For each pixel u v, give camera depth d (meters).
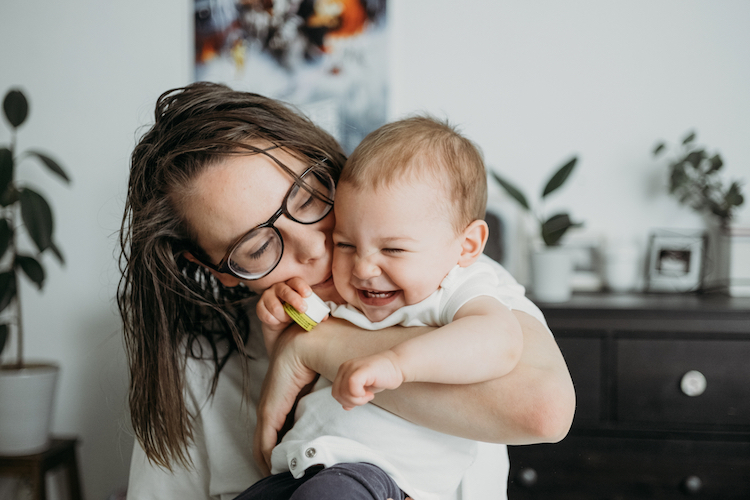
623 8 1.97
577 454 1.62
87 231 2.25
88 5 2.22
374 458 0.67
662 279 1.95
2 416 1.83
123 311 0.86
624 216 2.01
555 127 2.02
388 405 0.68
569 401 0.61
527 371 0.63
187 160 0.73
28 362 2.16
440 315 0.70
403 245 0.69
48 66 2.25
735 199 1.80
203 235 0.75
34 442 1.88
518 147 2.04
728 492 1.56
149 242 0.77
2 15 2.26
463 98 2.06
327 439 0.68
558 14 2.01
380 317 0.73
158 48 2.19
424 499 0.69
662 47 1.96
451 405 0.63
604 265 1.96
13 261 1.91
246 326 0.90
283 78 2.13
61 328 2.27
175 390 0.82
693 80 1.95
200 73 2.17
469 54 2.05
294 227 0.72
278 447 0.73
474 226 0.74
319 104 2.12
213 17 2.16
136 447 0.92
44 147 2.26
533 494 1.63
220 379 0.89
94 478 2.25
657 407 1.59
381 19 2.08
